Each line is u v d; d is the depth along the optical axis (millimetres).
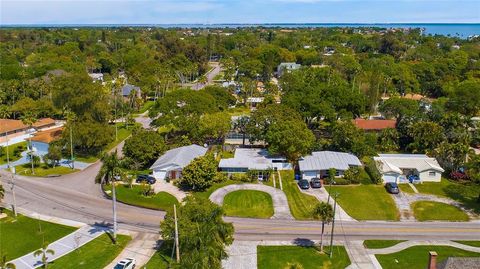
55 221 67375
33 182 84250
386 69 180625
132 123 127875
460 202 74500
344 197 75938
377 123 111375
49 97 140125
